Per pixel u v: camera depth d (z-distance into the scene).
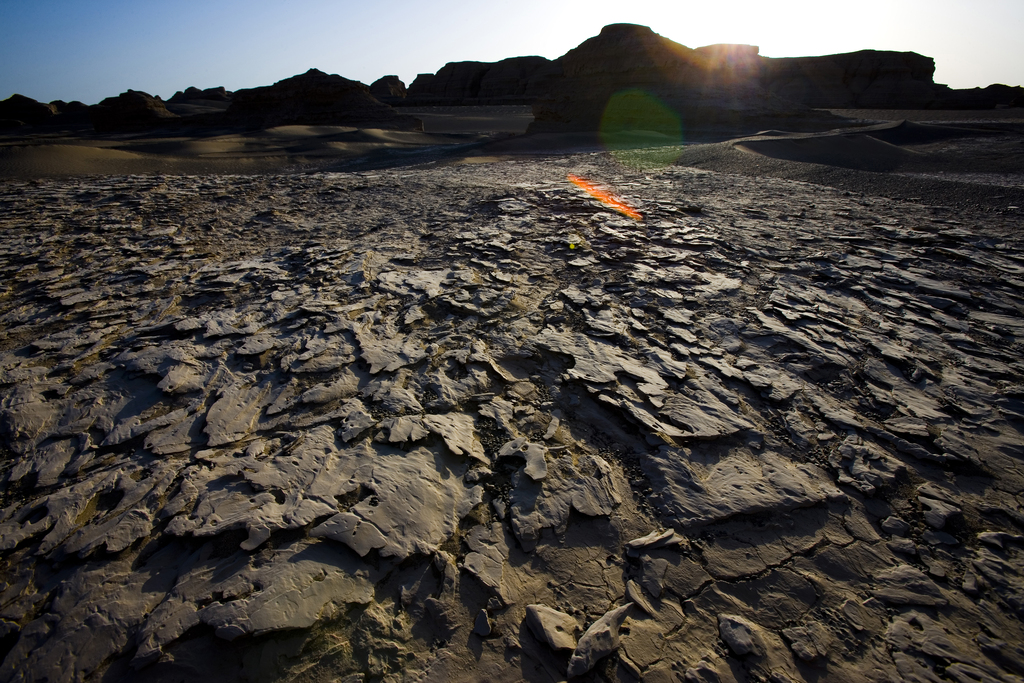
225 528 2.67
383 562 2.57
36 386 4.08
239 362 4.37
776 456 3.29
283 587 2.37
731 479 3.10
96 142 51.31
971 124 34.97
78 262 6.98
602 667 2.18
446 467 3.20
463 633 2.31
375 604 2.39
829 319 5.04
